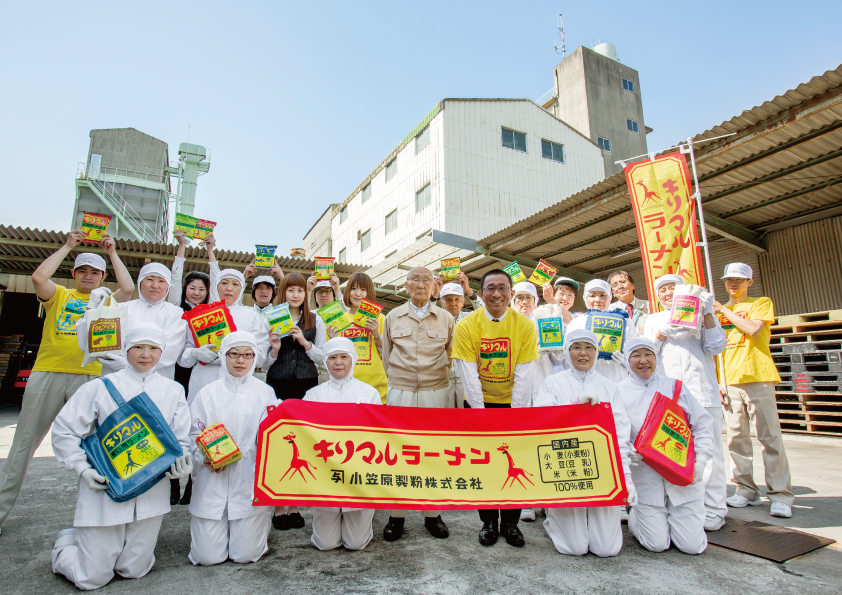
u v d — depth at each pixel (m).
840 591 2.72
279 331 4.15
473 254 11.94
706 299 3.94
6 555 3.12
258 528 3.14
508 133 20.34
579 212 9.11
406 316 4.13
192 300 4.91
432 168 19.20
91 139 23.77
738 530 3.74
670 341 4.16
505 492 3.32
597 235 10.60
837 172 7.90
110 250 4.25
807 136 6.81
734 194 8.80
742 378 4.39
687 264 5.92
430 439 3.42
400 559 3.17
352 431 3.36
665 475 3.27
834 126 6.55
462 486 3.33
